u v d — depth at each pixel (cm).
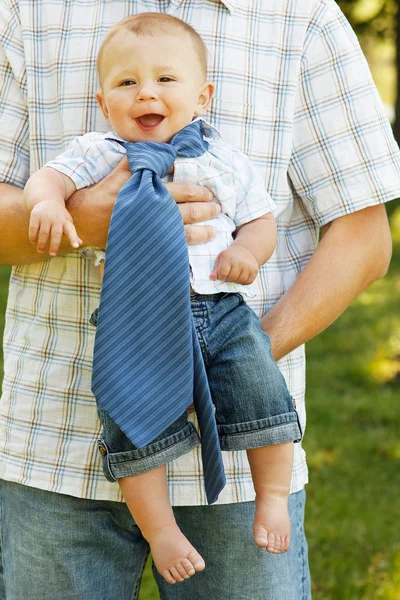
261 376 208
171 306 196
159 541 203
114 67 221
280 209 239
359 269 240
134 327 196
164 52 219
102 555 232
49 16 236
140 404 194
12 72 239
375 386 635
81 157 220
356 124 239
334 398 607
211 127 227
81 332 229
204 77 229
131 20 224
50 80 236
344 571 404
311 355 704
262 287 238
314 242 252
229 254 211
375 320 800
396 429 559
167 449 204
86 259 228
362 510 457
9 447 235
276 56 237
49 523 229
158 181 205
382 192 240
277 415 208
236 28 235
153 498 204
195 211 212
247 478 229
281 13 238
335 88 239
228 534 229
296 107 240
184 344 196
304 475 243
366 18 1297
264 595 231
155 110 217
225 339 209
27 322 238
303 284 236
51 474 229
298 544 239
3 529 240
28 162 242
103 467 206
